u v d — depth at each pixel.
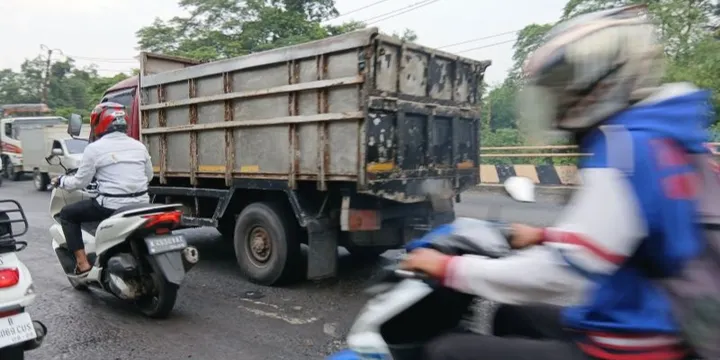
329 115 5.10
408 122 5.46
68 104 51.41
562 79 1.44
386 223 5.81
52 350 4.10
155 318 4.77
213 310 4.99
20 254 7.58
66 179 4.86
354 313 4.86
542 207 7.15
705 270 1.37
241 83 5.94
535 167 14.28
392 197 5.24
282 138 5.57
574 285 1.42
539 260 1.47
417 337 2.02
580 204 1.37
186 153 6.75
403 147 5.35
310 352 4.00
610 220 1.29
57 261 7.15
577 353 1.47
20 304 3.12
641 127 1.34
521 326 2.01
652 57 1.43
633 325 1.38
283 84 5.53
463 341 1.66
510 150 16.95
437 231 2.08
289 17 30.28
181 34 32.59
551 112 1.51
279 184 5.61
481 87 6.77
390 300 1.91
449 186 6.13
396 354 1.93
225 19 31.48
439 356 1.67
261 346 4.12
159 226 4.59
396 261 2.00
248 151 5.94
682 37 12.27
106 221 4.69
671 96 1.39
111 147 4.84
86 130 18.61
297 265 5.80
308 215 5.44
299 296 5.39
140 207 4.66
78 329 4.53
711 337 1.34
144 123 7.27
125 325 4.62
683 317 1.35
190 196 6.82
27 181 21.77
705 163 1.42
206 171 6.48
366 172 4.93
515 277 1.49
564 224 1.40
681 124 1.36
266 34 30.38
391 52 5.14
